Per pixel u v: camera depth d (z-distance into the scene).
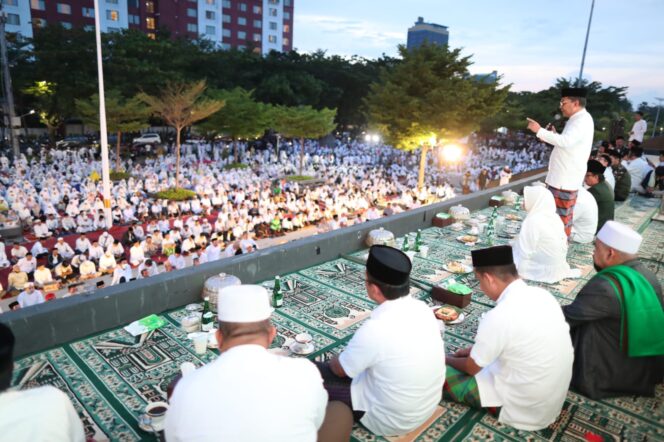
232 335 2.28
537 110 53.84
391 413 3.10
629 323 3.57
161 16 61.66
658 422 3.64
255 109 35.50
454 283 6.06
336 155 45.69
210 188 24.91
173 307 5.65
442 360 3.16
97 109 27.97
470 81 28.78
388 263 3.06
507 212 11.32
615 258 3.76
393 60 54.66
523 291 3.29
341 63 53.38
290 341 4.87
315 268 7.14
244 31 71.00
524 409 3.40
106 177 17.91
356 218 20.23
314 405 2.21
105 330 5.09
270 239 18.98
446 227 9.79
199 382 2.09
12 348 2.12
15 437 2.06
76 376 4.25
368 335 3.01
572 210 6.57
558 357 3.23
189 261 15.40
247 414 1.99
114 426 3.61
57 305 4.75
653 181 13.38
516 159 49.22
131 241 16.58
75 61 35.59
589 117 6.11
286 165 35.97
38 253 14.68
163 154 38.03
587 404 3.83
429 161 45.41
